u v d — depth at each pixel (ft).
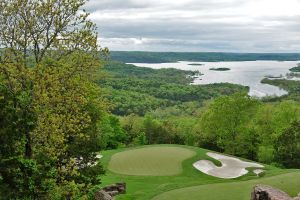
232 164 165.07
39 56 77.25
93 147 94.99
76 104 77.97
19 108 58.90
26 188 58.29
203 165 157.89
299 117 247.91
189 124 359.25
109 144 288.10
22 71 69.97
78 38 76.64
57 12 74.59
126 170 146.51
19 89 65.57
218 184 103.96
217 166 160.76
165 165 152.97
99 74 83.46
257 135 259.19
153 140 342.03
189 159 159.84
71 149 89.66
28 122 60.95
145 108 647.15
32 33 74.28
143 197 100.27
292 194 88.74
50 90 72.33
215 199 88.28
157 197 96.17
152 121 349.41
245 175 148.05
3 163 55.83
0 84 57.26
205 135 277.44
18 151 59.11
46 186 62.49
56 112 74.13
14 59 72.79
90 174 93.91
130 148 186.09
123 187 120.78
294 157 219.61
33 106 66.90
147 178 137.08
